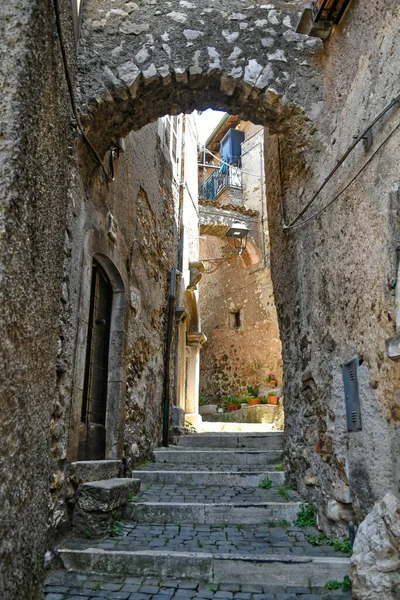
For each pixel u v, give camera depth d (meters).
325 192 3.35
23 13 2.21
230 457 5.25
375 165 2.57
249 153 14.71
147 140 6.05
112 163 4.27
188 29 3.58
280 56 3.60
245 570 2.61
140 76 3.44
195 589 2.49
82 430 3.79
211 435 6.53
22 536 2.19
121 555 2.70
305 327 3.79
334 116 3.29
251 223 13.52
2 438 1.93
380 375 2.44
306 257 3.78
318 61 3.63
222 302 14.20
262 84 3.52
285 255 4.40
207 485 4.34
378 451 2.43
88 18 3.54
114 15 3.56
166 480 4.47
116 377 4.45
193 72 3.49
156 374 6.22
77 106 3.28
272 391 11.66
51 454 2.75
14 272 2.02
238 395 12.92
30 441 2.29
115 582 2.56
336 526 3.01
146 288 5.76
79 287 3.41
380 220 2.48
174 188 7.91
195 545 2.96
